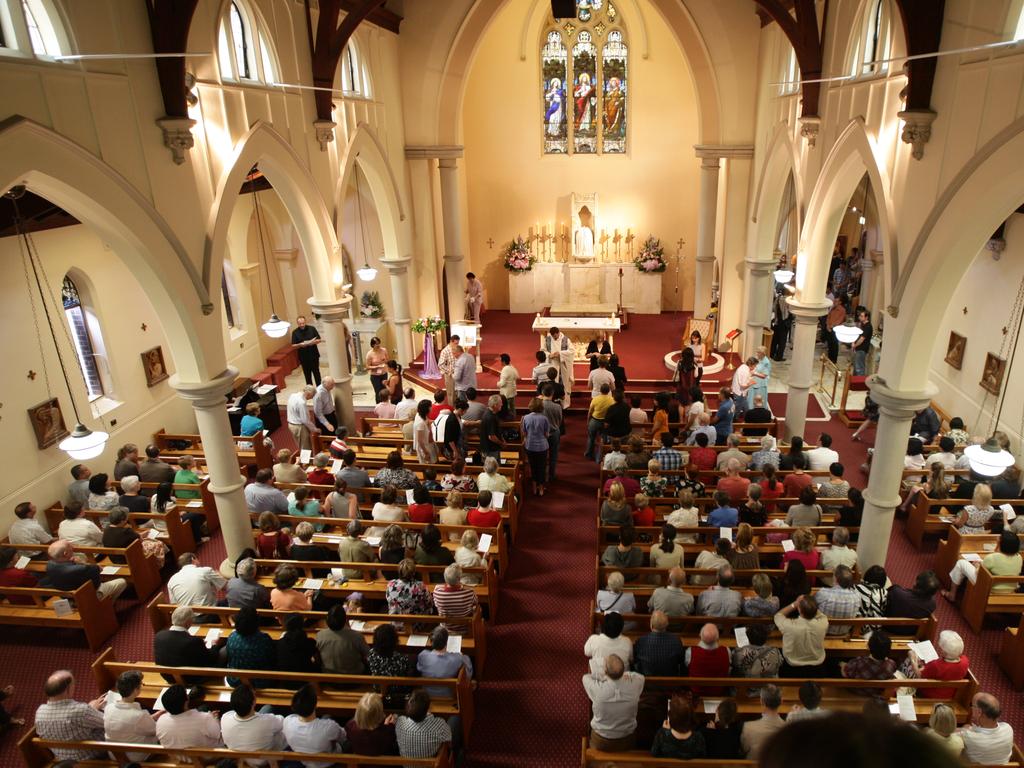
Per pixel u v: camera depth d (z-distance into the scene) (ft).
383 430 44.34
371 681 21.81
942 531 34.88
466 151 72.18
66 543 28.76
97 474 37.73
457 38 54.03
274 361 60.49
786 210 68.39
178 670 23.04
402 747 19.84
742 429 43.47
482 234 74.74
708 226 59.21
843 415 48.39
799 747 2.81
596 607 25.40
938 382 47.14
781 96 46.39
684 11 51.98
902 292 27.22
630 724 20.79
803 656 22.22
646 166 71.15
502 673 27.20
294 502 31.96
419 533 30.50
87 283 40.32
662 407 41.93
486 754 23.76
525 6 67.10
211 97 29.96
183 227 28.27
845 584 23.75
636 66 68.28
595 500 39.68
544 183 72.59
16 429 35.42
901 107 27.66
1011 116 20.44
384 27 51.19
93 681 27.58
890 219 28.53
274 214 59.52
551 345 50.75
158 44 25.99
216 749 19.94
